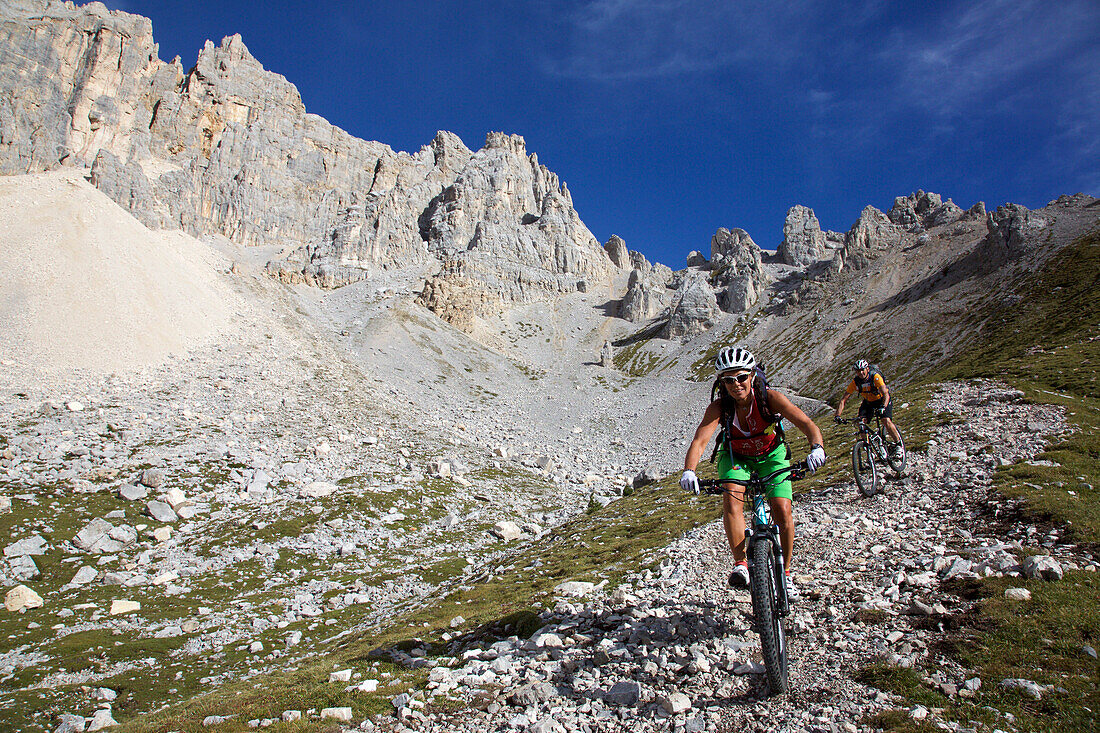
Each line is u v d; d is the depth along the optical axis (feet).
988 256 446.60
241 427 243.81
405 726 25.66
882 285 541.75
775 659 21.38
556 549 114.62
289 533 172.04
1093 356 139.54
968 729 18.69
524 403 501.15
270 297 508.94
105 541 149.38
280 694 34.55
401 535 184.24
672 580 47.47
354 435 271.90
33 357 254.06
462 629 55.31
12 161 527.81
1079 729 17.74
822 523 52.54
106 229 374.84
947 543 39.99
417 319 606.14
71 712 78.28
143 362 284.41
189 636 108.99
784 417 23.76
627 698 24.31
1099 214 400.47
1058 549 34.19
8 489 162.50
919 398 132.16
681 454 335.88
